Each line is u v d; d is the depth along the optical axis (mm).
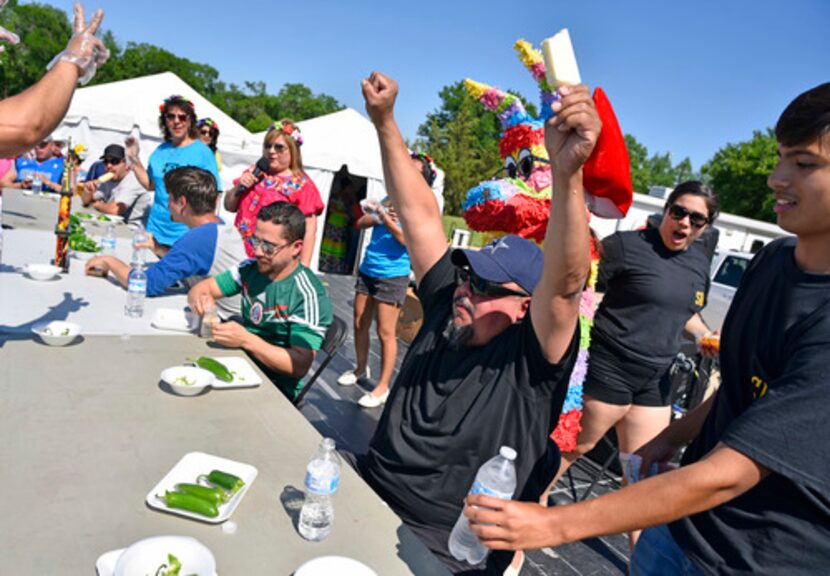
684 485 1093
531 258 1768
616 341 2969
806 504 1196
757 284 1499
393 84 1934
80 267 3348
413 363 1887
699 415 1854
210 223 3250
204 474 1442
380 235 4512
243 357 2373
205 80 61469
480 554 1572
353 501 1489
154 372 2066
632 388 3020
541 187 2648
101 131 9109
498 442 1635
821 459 1068
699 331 3488
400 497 1754
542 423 1649
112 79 55562
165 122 4371
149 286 3074
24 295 2672
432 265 2035
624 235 3020
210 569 1097
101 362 2078
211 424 1756
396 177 2053
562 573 2922
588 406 3068
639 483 1141
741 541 1300
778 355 1323
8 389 1745
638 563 1761
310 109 62656
